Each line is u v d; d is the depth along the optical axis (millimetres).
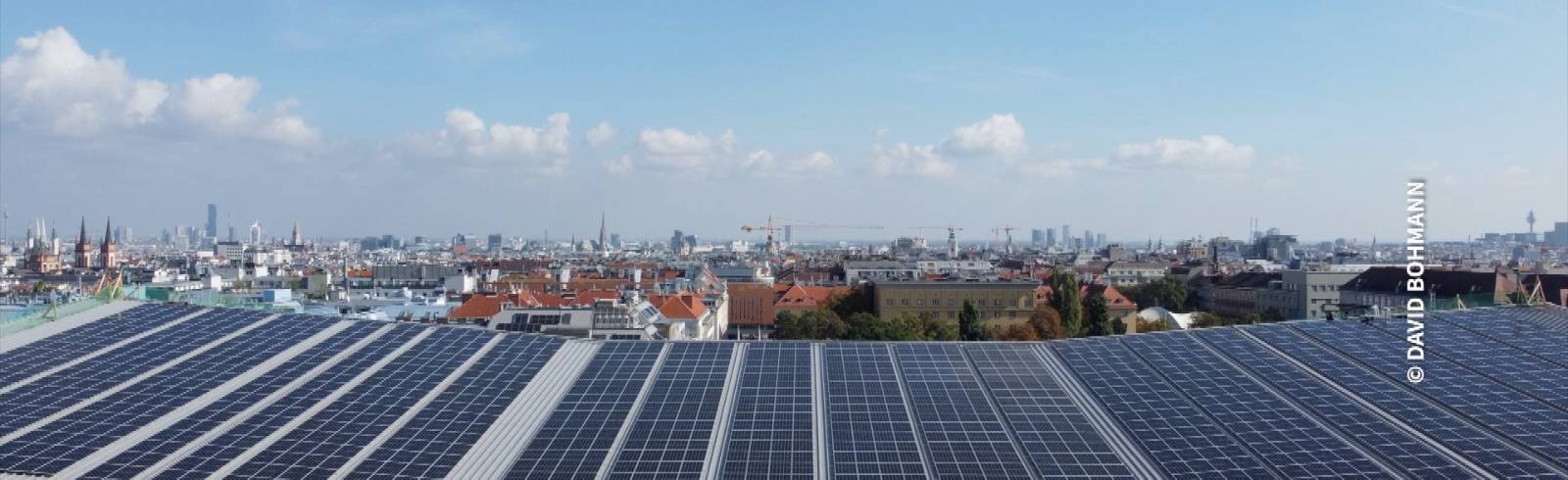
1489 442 63062
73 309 96562
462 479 61062
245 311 100312
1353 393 74625
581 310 161125
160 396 73562
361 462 62500
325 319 98250
